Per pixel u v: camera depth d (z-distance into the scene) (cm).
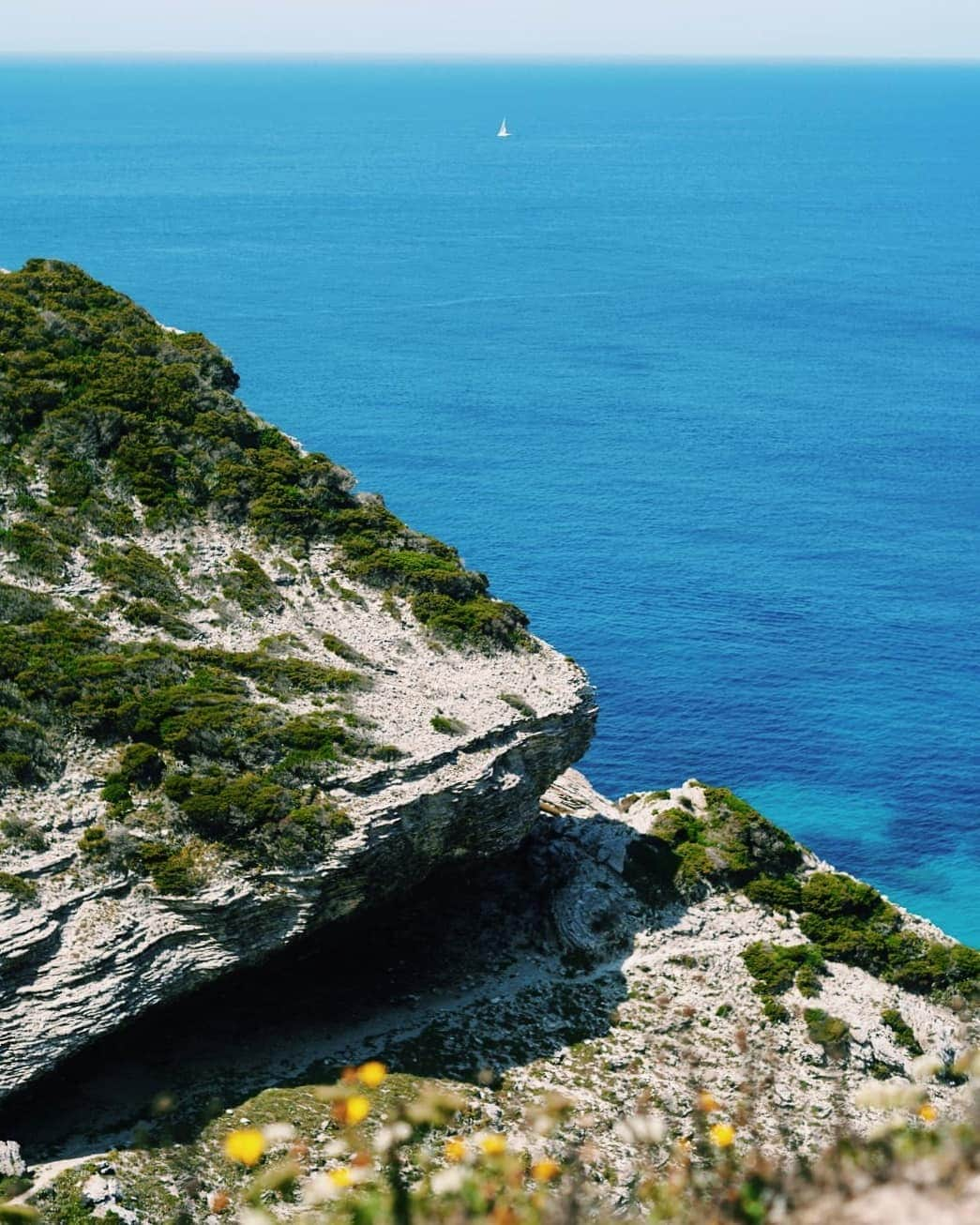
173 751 5159
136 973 4591
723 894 6419
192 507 6550
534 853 6462
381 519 6862
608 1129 3244
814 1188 1503
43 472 6359
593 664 12444
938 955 6250
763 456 19112
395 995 5531
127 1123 4444
